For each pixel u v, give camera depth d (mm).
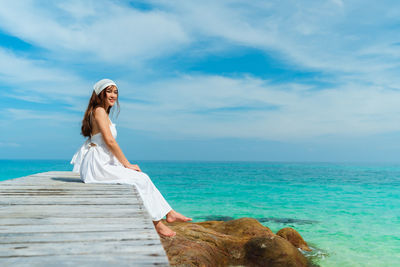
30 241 1860
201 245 5016
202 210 12930
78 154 4688
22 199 3244
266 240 5562
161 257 1625
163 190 21344
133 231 2117
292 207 13852
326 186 25859
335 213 12273
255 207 13766
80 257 1608
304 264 5566
